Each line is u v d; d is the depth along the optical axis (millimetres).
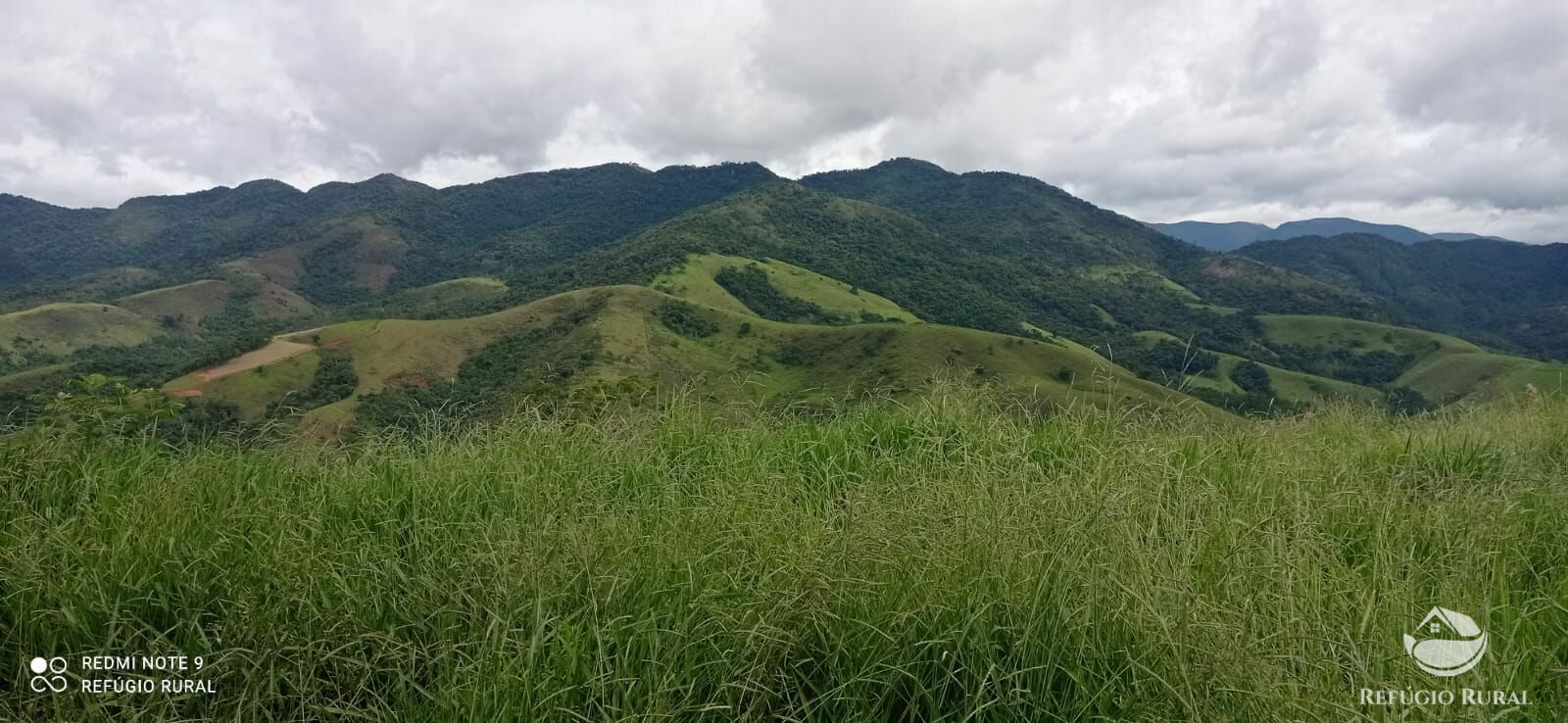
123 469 3898
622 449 4453
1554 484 4145
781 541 3010
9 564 2754
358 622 2479
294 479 3973
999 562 2627
